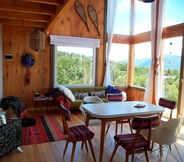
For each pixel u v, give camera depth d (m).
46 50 5.57
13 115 3.66
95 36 6.18
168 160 2.86
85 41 5.95
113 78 6.70
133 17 6.64
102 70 6.39
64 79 5.91
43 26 4.68
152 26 5.39
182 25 4.68
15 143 2.90
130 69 6.84
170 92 5.15
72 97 5.18
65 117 2.63
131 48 6.80
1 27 4.95
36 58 5.50
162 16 5.13
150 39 5.80
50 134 3.74
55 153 2.97
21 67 5.38
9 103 3.69
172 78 5.07
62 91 5.01
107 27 6.30
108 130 4.04
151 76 5.51
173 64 5.03
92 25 6.11
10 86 5.32
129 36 6.73
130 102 3.59
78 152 3.03
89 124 3.21
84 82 6.20
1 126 2.62
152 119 2.36
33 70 5.50
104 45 6.32
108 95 4.01
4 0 3.17
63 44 5.70
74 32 5.88
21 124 3.03
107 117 2.63
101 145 2.71
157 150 3.19
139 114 2.84
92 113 2.73
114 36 6.50
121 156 2.94
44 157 2.84
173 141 2.57
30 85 5.51
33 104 5.59
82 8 5.93
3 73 5.21
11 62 5.27
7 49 5.20
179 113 4.78
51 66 5.64
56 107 5.77
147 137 2.63
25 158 2.79
